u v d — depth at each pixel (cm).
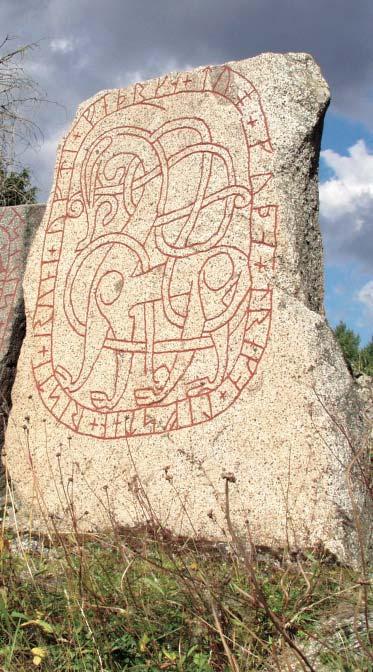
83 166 551
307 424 421
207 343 466
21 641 292
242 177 476
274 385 437
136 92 538
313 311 449
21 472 534
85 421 508
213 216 481
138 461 477
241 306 459
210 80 503
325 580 349
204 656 280
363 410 441
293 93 479
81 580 305
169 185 504
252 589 288
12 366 617
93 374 511
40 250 558
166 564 361
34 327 549
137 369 492
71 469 507
